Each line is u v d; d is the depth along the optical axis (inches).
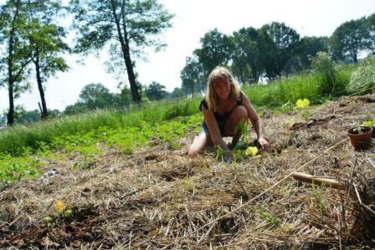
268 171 120.0
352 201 67.0
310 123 186.2
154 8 1229.7
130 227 94.7
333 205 83.0
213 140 158.7
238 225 88.2
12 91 888.3
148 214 99.9
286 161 126.6
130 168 160.6
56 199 122.3
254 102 385.7
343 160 117.8
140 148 219.3
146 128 292.4
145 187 122.2
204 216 93.5
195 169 133.2
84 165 188.9
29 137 389.7
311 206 83.7
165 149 201.9
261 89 422.6
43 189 148.6
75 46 1201.4
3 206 123.5
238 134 169.6
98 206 108.3
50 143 349.4
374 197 65.0
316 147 141.7
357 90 322.7
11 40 859.4
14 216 112.4
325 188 94.7
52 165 211.9
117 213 103.5
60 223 101.4
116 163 179.2
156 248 83.7
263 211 85.7
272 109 325.4
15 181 171.3
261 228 83.9
